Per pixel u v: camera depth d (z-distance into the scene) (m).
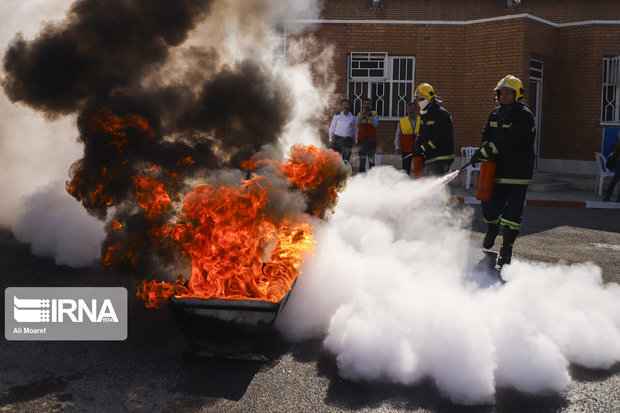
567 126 15.12
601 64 14.55
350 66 15.29
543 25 14.50
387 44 15.00
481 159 5.68
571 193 13.35
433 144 7.00
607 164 11.80
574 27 14.80
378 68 15.29
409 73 15.28
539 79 15.20
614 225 8.78
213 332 3.19
